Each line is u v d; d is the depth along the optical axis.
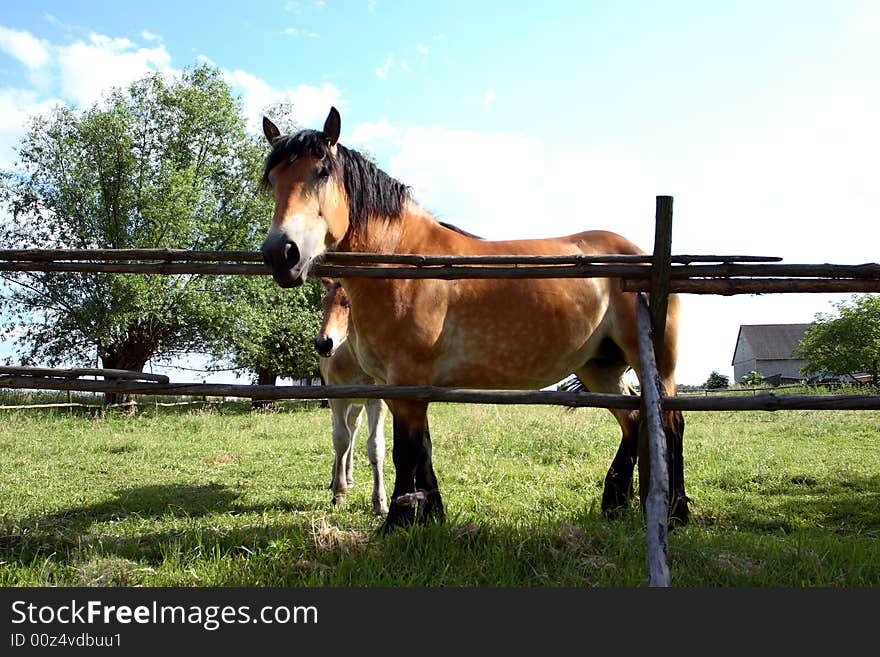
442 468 6.30
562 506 4.57
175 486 5.68
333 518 4.33
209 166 21.02
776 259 2.99
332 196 3.29
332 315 5.23
